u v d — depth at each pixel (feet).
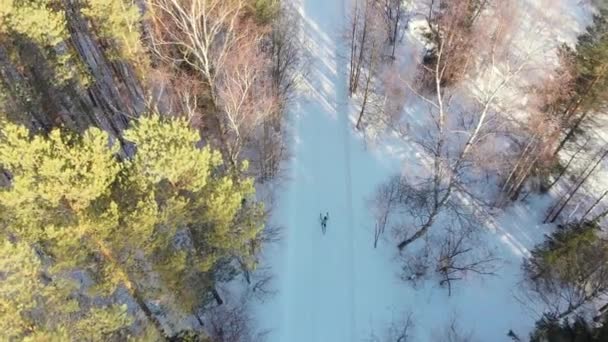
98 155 56.03
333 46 140.15
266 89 108.47
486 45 109.50
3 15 73.46
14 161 53.98
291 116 124.77
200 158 62.69
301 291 100.07
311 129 124.16
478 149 101.45
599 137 113.39
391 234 106.11
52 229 54.70
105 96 103.35
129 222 58.65
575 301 89.71
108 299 68.59
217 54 96.58
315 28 143.84
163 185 66.39
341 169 118.01
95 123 96.89
